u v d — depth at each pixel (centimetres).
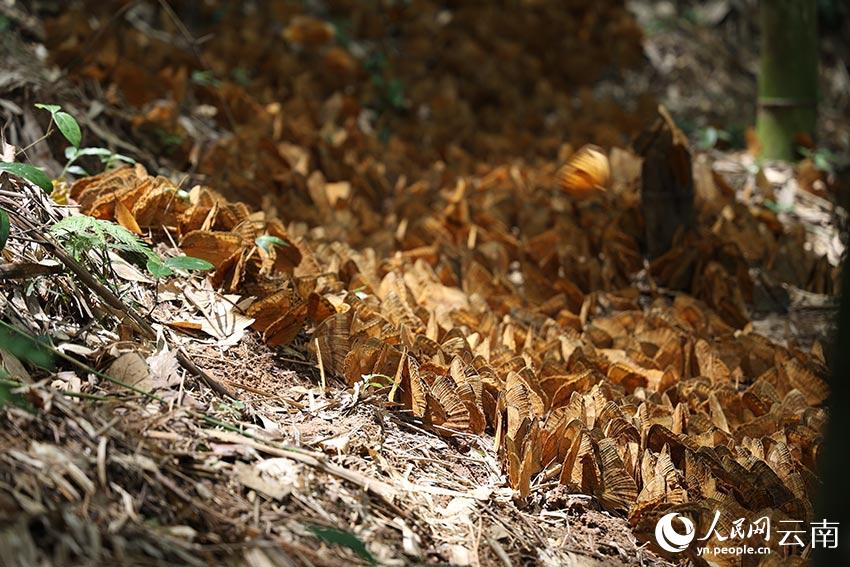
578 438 366
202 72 698
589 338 481
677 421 399
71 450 289
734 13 1124
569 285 535
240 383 368
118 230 373
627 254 588
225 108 655
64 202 423
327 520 306
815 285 604
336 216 583
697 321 520
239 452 320
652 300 572
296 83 761
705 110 965
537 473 372
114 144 553
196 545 276
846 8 1134
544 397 406
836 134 952
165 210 441
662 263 579
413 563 304
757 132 793
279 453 326
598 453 366
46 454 282
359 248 561
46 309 350
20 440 285
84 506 272
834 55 1114
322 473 326
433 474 354
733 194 687
